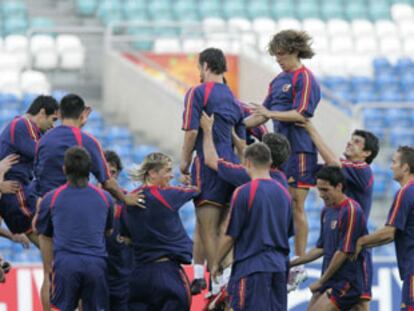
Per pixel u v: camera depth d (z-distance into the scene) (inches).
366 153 1624.0
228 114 1480.1
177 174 2623.0
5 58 3179.1
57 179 1448.1
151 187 1494.8
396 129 3058.6
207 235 1491.1
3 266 1647.4
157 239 1497.3
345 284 1585.9
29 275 1920.5
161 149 2849.4
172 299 1504.7
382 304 1989.4
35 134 1524.4
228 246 1424.7
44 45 3262.8
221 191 1485.0
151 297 1505.9
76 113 1459.2
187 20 3570.4
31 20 3415.4
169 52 3088.1
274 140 1466.5
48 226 1425.9
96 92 3159.5
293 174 1552.7
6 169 1505.9
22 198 1539.1
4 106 2974.9
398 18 3759.8
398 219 1513.3
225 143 1485.0
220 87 1485.0
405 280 1529.3
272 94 1547.7
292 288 1595.7
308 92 1509.6
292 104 1524.4
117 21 3494.1
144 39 3073.3
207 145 1461.6
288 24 3582.7
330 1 3777.1
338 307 1595.7
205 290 1700.3
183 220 2647.6
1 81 3073.3
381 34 3624.5
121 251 1606.8
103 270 1414.9
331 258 1568.7
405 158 1528.1
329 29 3597.4
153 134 2891.2
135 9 3545.8
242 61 3021.7
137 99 2935.5
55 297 1405.0
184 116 1469.0
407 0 3850.9
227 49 3181.6
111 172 1612.9
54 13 3484.3
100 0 3531.0
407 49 3582.7
